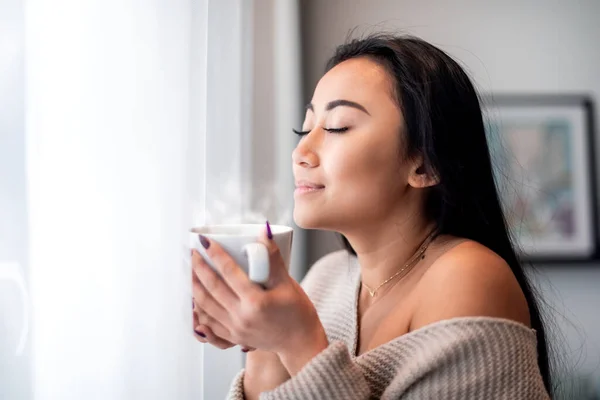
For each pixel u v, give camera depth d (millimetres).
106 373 548
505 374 539
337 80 669
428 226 717
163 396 603
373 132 648
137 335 577
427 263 684
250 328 542
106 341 545
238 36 912
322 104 674
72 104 508
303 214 667
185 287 605
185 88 620
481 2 1968
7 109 456
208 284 545
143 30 577
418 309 640
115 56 548
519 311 612
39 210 481
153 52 587
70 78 506
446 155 667
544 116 1975
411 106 656
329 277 908
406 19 1963
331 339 763
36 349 483
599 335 1984
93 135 528
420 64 666
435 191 701
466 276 607
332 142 656
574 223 1980
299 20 1779
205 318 587
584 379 1881
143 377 588
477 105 710
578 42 1980
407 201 699
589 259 1968
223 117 867
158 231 596
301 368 555
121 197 556
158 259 596
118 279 556
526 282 737
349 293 791
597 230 1979
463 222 709
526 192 1979
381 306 711
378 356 609
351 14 1951
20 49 462
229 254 530
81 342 522
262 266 508
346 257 922
